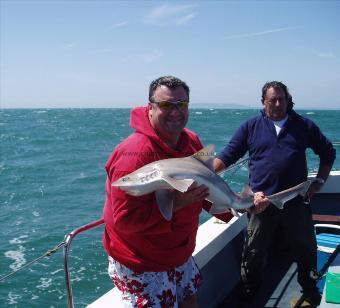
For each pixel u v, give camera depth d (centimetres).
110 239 256
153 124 251
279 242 483
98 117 11856
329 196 615
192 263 290
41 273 858
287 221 384
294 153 382
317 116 9900
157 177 221
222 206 288
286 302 402
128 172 232
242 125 408
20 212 1396
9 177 2127
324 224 484
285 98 383
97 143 3994
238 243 462
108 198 251
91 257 930
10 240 1083
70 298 262
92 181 1984
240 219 453
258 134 393
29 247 1027
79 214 1360
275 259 483
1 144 3919
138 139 241
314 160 1958
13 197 1644
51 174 2209
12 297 763
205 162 267
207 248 380
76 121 8988
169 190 229
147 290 251
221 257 425
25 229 1185
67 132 5397
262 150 389
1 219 1306
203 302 384
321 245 447
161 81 246
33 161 2744
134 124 248
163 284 256
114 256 254
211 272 403
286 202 381
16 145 3834
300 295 412
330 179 616
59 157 2933
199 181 252
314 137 397
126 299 256
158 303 253
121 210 229
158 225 233
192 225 265
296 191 356
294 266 466
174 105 242
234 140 408
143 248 246
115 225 235
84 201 1559
